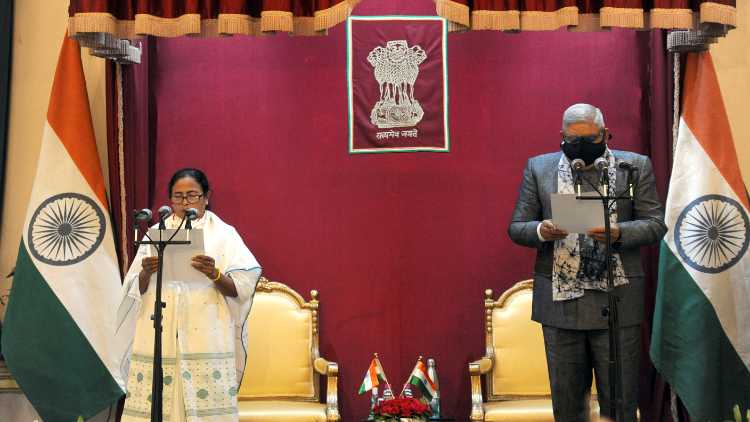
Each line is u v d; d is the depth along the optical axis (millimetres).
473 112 6176
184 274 4625
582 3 5211
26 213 5934
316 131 6191
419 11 6211
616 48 6148
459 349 6109
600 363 4734
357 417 6094
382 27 6188
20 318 5531
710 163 5520
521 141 6164
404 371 6109
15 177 6156
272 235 6168
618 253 4711
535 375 5734
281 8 5102
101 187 5738
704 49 5625
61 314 5531
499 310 5883
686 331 5402
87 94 5852
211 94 6207
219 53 6219
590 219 4445
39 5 6223
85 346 5539
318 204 6172
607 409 4750
